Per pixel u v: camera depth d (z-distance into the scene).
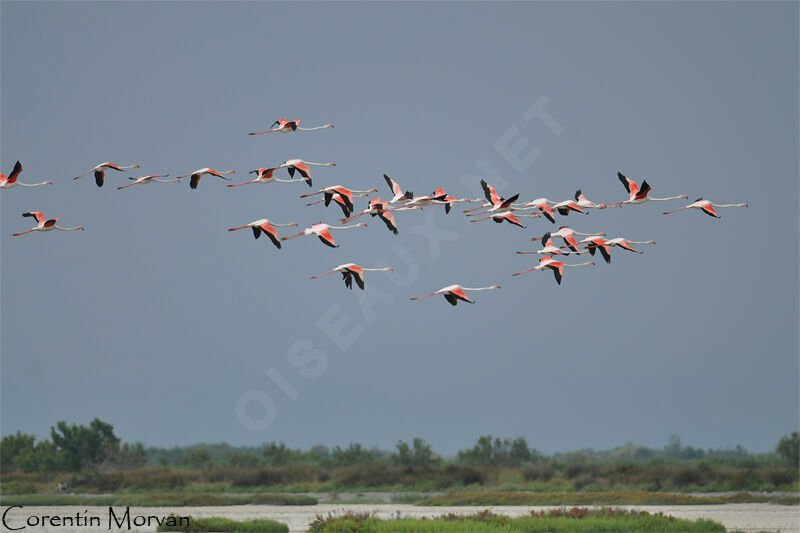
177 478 82.81
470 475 85.69
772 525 48.31
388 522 41.44
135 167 37.31
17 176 37.12
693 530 41.19
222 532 44.59
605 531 41.25
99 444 93.56
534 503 63.53
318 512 58.91
